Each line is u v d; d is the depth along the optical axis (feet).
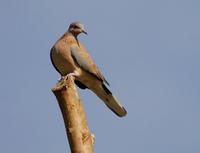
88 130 30.71
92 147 30.19
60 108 31.50
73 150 30.09
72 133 30.37
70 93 31.42
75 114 30.96
